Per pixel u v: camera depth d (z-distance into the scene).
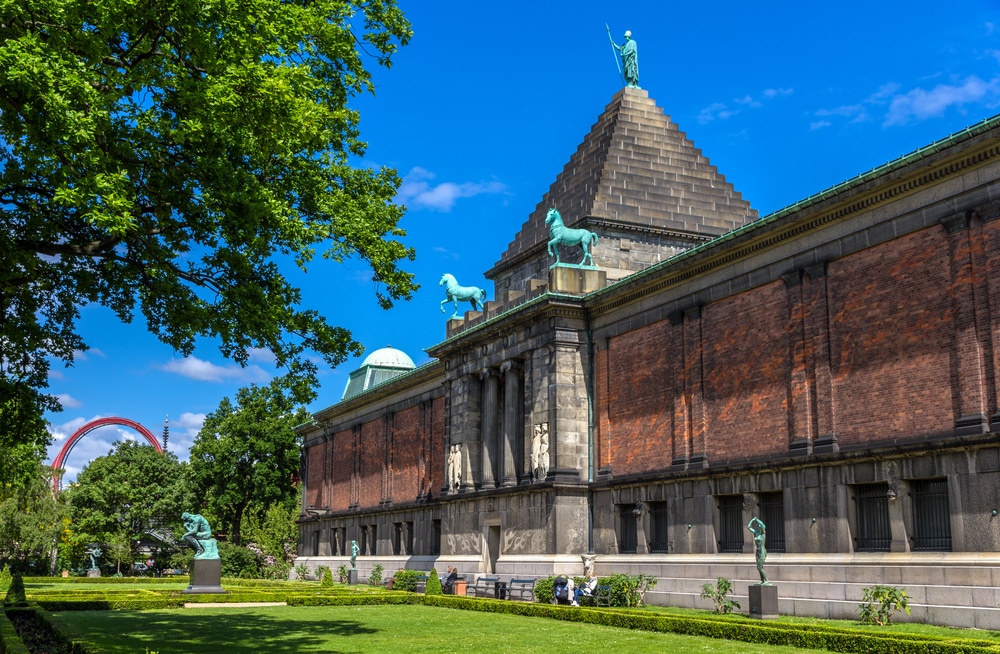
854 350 32.53
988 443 27.41
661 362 42.19
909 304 30.66
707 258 39.12
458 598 42.59
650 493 41.66
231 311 22.44
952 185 29.47
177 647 25.14
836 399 33.03
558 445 45.56
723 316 38.78
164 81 19.39
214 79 19.08
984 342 28.11
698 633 28.19
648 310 43.12
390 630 30.81
